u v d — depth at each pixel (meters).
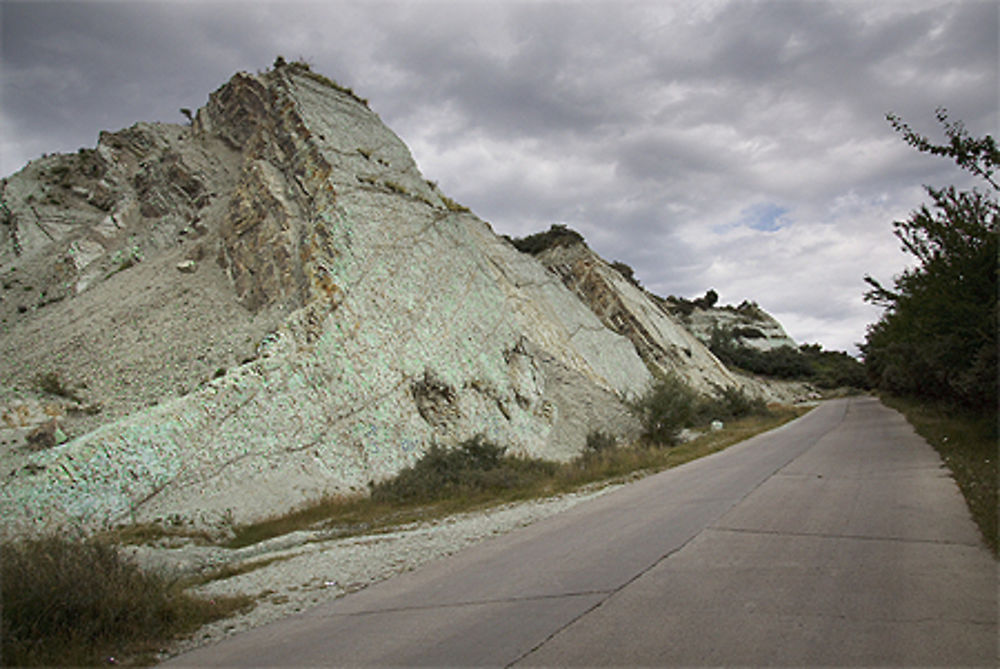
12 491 13.60
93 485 14.34
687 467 17.62
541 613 5.45
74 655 5.50
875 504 9.09
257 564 10.41
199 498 15.62
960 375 17.16
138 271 31.12
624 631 4.76
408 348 24.41
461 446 20.97
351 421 20.52
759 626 4.61
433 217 31.22
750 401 46.94
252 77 39.84
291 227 27.00
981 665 3.76
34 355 24.44
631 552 7.42
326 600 7.10
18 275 37.16
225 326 24.66
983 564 5.85
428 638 5.14
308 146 29.25
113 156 45.91
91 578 6.49
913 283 18.48
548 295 42.75
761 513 9.05
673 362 54.25
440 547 9.62
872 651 4.04
